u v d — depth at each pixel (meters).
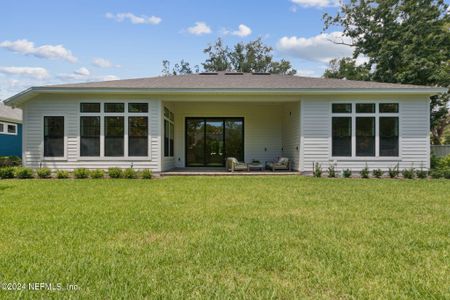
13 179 10.23
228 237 3.75
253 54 35.19
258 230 4.07
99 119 11.31
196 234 3.88
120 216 4.84
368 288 2.45
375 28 19.95
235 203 5.96
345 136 11.45
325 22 22.00
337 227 4.23
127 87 10.87
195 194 7.04
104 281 2.54
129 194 7.02
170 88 10.86
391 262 2.98
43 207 5.53
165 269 2.79
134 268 2.81
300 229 4.12
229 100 11.66
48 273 2.69
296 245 3.48
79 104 11.27
